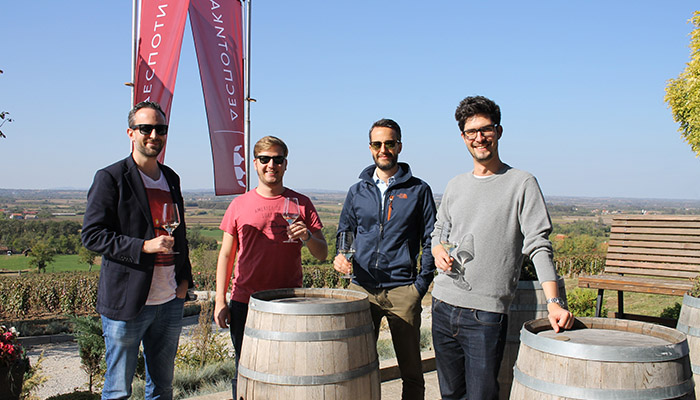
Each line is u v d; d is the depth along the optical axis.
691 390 2.10
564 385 2.08
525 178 2.64
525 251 2.59
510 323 3.79
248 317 3.05
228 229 3.50
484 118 2.68
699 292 4.12
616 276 5.89
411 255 3.50
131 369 3.08
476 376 2.68
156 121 3.06
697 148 10.73
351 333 2.89
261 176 3.48
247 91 8.03
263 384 2.84
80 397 5.19
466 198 2.80
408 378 3.50
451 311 2.78
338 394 2.80
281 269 3.46
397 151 3.56
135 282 2.96
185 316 15.00
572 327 2.53
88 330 6.62
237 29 7.61
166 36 6.19
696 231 5.63
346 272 3.45
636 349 2.00
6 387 4.30
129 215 3.01
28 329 14.38
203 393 6.05
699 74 10.40
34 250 44.41
